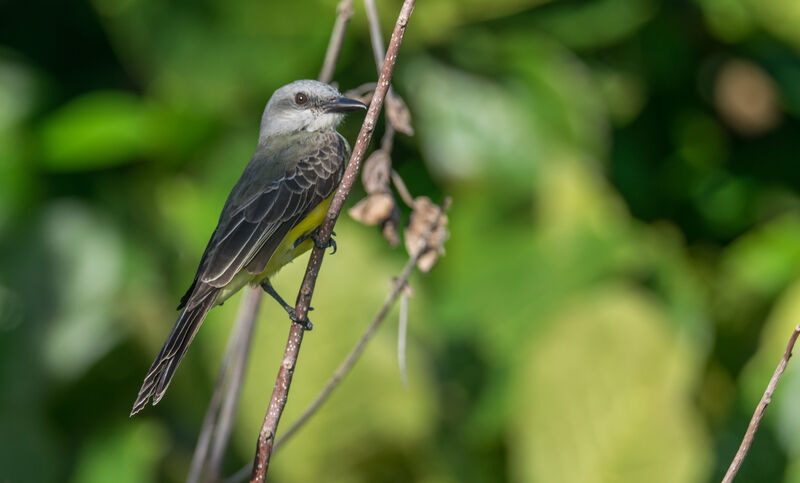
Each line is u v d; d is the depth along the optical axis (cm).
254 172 869
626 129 1312
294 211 848
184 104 1167
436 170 1191
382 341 1130
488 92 1201
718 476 1183
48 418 1142
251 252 822
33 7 1241
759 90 1309
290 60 1163
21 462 1121
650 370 1130
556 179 1200
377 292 1140
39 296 1150
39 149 1181
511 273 1196
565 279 1186
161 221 1180
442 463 1144
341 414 1123
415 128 1188
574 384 1138
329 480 1130
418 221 789
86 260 1161
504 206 1199
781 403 1177
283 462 1126
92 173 1200
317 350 1123
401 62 1184
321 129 909
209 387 1131
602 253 1191
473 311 1193
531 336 1172
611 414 1126
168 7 1147
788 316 1196
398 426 1128
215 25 1152
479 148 1191
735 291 1288
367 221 780
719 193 1329
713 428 1233
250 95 1173
